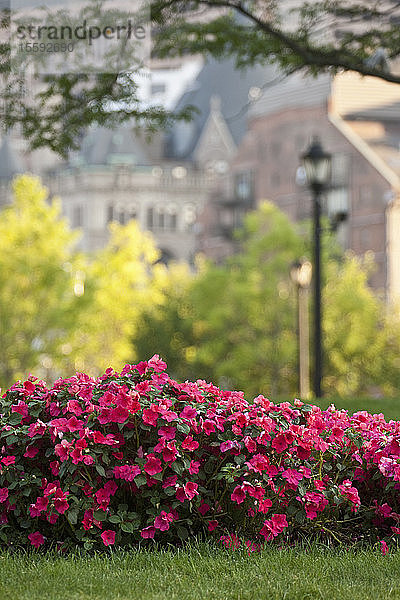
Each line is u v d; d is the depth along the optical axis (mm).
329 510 8977
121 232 72500
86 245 160500
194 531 8852
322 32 19109
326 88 111750
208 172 164125
